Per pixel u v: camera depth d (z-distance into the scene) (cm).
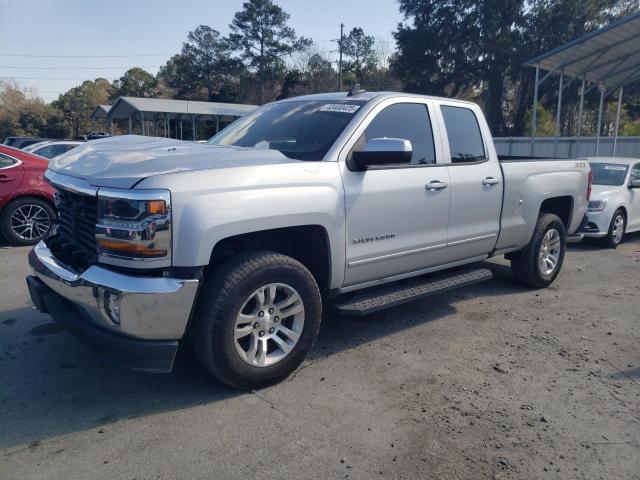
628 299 627
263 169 364
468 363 439
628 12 3978
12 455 303
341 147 415
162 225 321
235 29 6688
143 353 332
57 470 291
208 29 7131
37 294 390
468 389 394
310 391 384
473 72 4175
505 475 297
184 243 327
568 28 3850
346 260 418
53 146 1448
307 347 396
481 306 588
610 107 4431
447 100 517
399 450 317
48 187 845
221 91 6719
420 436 332
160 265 324
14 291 592
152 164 344
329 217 396
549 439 333
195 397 372
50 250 405
